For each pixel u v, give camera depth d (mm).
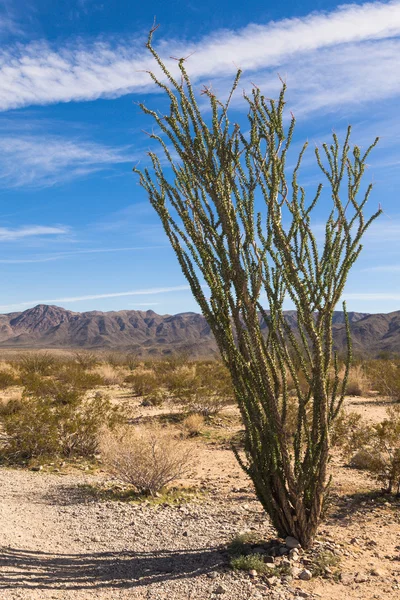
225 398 14336
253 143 4324
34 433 9484
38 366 26000
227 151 4336
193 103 4395
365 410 13891
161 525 5695
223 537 5168
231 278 4441
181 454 7582
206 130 4379
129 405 15016
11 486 7516
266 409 4461
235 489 7242
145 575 4324
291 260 4320
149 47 4328
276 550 4625
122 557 4762
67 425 9742
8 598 3764
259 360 4418
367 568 4344
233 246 4375
